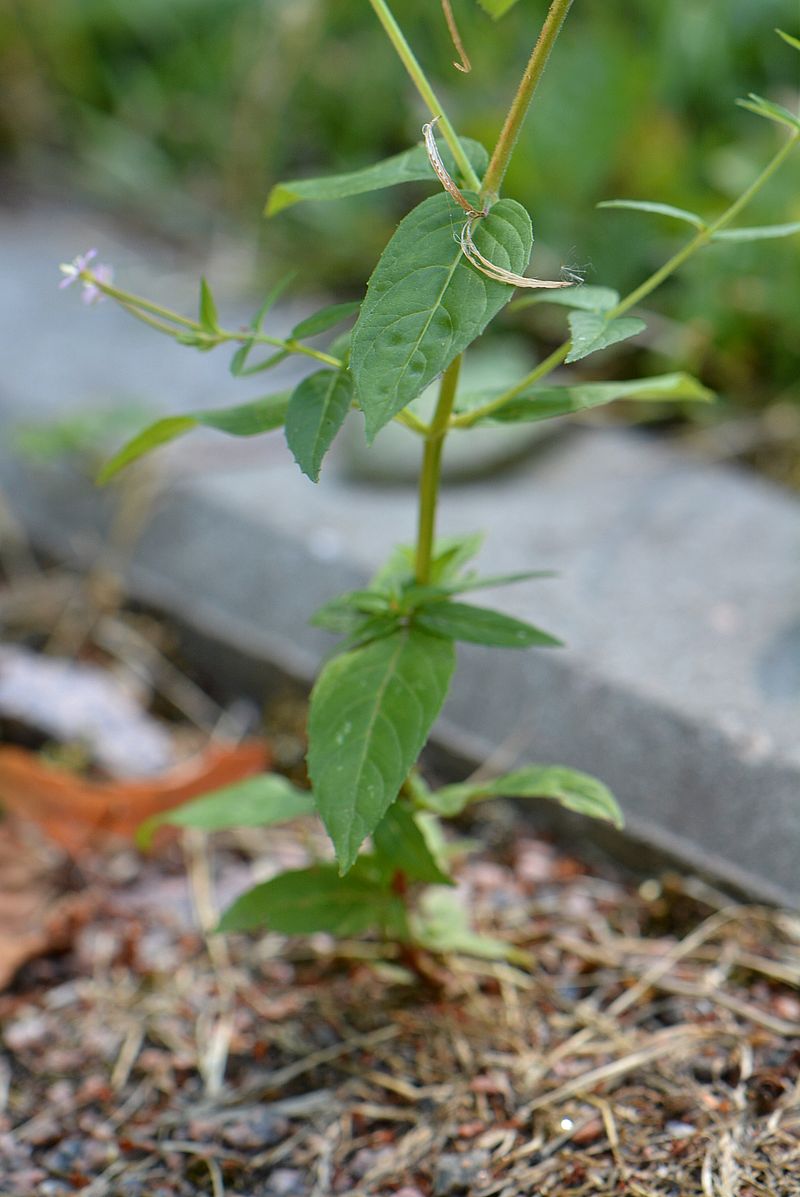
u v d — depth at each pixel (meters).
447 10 0.65
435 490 0.71
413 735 0.67
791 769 0.79
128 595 0.97
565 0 0.64
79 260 0.68
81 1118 0.75
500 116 1.21
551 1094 0.73
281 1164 0.73
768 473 1.00
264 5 1.51
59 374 1.15
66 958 0.80
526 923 0.80
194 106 1.55
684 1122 0.72
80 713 0.89
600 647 0.85
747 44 1.27
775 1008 0.75
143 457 1.02
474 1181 0.71
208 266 1.36
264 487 0.98
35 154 1.65
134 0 1.61
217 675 0.94
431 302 0.62
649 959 0.78
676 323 1.10
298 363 1.16
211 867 0.84
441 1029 0.76
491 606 0.88
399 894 0.75
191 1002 0.78
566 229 1.17
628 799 0.82
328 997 0.78
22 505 1.05
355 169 1.39
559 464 1.01
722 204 1.12
